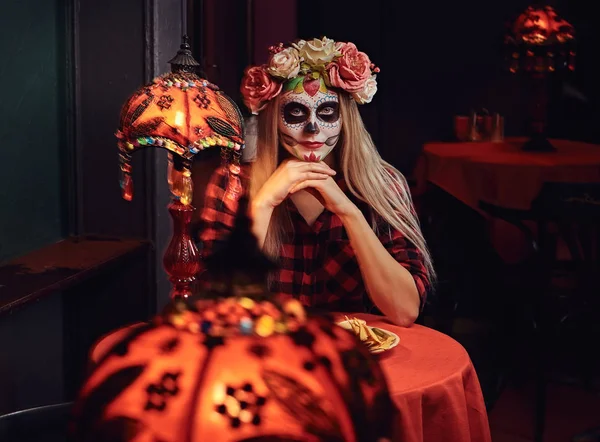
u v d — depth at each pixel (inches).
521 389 154.2
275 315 30.5
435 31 277.7
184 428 28.0
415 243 92.6
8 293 96.8
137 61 124.6
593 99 265.6
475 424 76.8
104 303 128.4
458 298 168.4
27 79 116.6
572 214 140.3
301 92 87.1
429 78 279.7
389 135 283.7
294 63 86.0
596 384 155.8
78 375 128.0
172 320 30.6
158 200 126.9
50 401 124.3
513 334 154.3
